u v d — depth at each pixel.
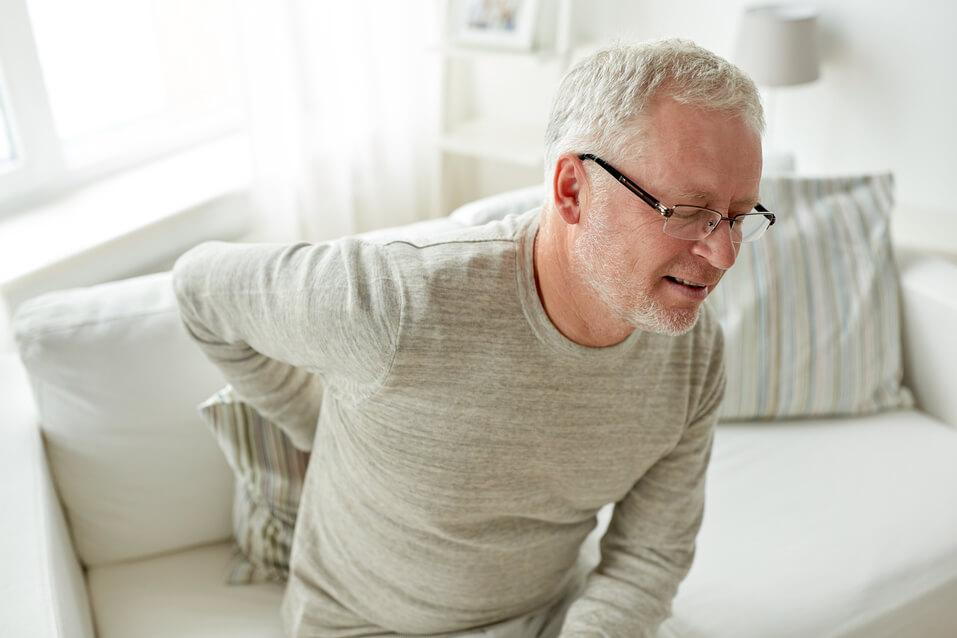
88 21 2.27
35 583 1.12
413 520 1.12
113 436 1.44
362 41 2.46
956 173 2.35
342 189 2.55
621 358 1.03
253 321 1.05
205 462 1.50
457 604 1.22
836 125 2.49
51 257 1.92
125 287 1.51
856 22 2.35
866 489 1.63
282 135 2.34
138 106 2.45
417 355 0.96
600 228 0.90
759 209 0.98
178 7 2.40
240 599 1.44
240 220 2.36
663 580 1.20
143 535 1.51
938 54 2.26
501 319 0.98
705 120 0.86
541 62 2.52
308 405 1.31
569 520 1.20
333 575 1.27
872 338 1.83
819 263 1.85
